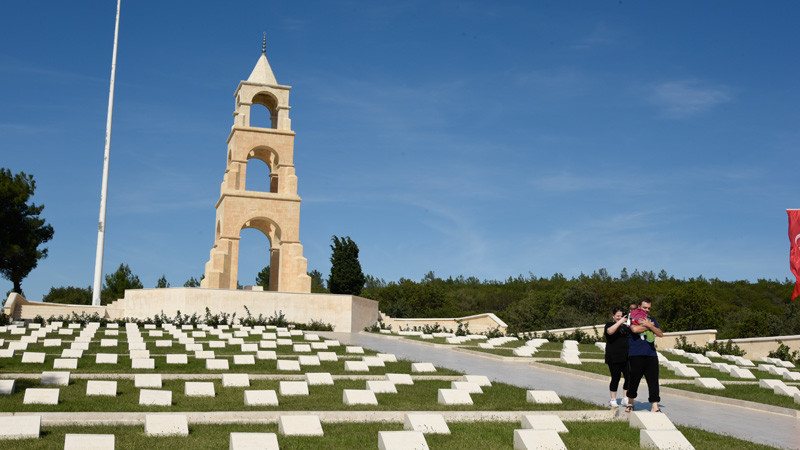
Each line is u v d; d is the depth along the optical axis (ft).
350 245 199.41
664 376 73.10
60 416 39.06
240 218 161.17
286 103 170.91
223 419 41.04
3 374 56.34
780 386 61.05
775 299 361.30
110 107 167.43
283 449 33.40
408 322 184.75
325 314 154.71
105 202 162.71
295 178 167.43
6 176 163.22
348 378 61.05
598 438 37.88
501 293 387.14
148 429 36.22
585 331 145.38
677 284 382.42
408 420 39.04
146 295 151.74
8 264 165.78
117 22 171.32
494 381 61.72
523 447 34.42
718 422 47.34
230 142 169.17
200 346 83.97
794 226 101.14
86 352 78.54
